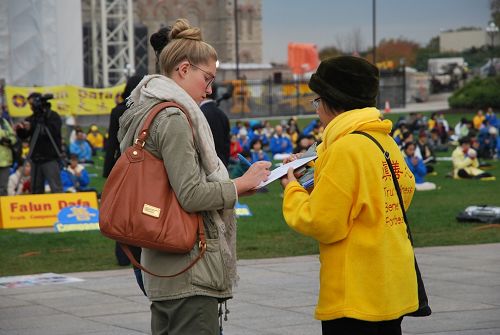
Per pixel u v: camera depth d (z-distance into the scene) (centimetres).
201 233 529
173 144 521
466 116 7281
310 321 938
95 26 8556
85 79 9150
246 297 1077
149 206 519
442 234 1639
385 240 511
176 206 523
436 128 4934
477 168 3134
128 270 1340
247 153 3625
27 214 1853
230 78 11319
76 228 1836
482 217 1786
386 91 8700
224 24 13600
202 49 551
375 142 515
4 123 2172
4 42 6109
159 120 527
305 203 515
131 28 8262
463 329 886
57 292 1165
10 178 2284
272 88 8862
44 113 2050
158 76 548
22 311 1044
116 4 8662
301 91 8438
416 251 1419
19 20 6100
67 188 2447
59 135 2061
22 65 6103
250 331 898
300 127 6312
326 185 505
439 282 1140
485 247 1451
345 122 515
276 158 4016
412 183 542
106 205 526
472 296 1046
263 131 4678
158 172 526
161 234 516
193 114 536
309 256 1420
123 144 552
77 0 6234
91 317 998
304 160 541
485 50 13912
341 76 524
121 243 537
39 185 2066
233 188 530
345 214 505
